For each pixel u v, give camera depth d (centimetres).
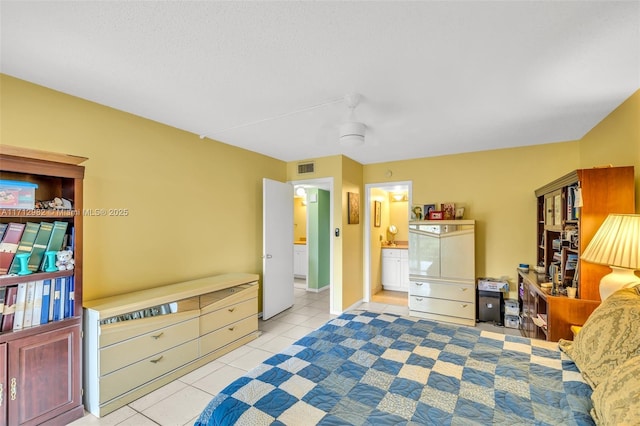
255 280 353
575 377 145
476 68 196
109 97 241
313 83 218
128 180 272
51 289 198
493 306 395
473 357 171
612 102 249
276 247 435
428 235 420
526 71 200
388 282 607
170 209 308
